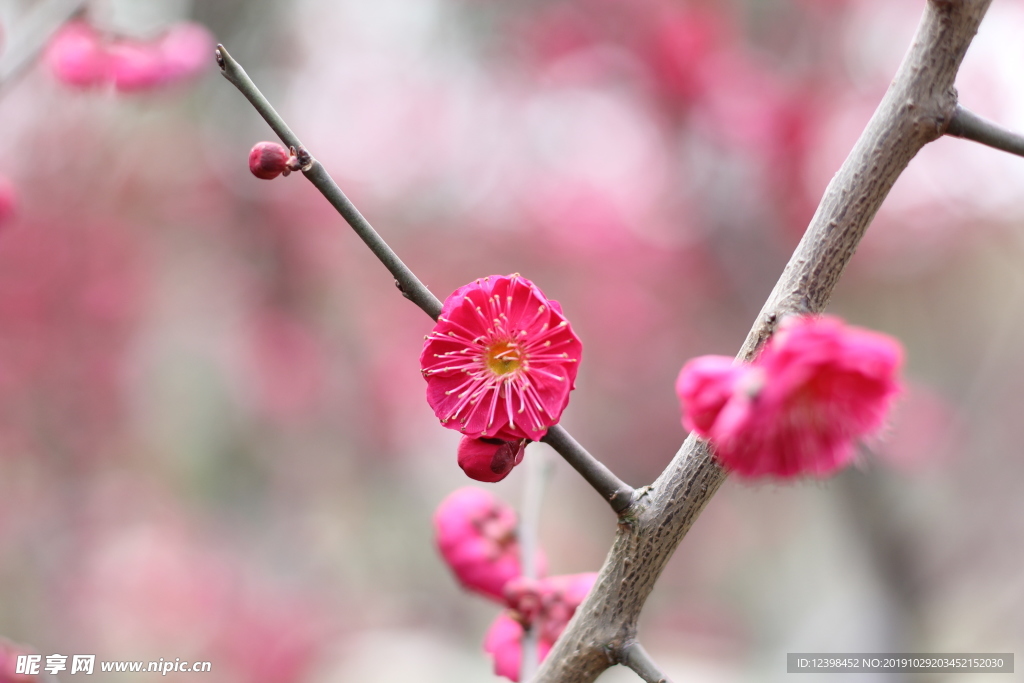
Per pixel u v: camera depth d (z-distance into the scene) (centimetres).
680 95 520
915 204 496
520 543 209
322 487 701
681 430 709
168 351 667
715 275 573
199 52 294
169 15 573
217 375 686
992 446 497
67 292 549
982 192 473
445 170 647
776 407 97
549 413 122
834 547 775
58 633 533
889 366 96
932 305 621
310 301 670
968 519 484
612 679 652
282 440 686
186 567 593
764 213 512
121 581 571
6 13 397
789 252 510
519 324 127
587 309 673
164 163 592
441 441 759
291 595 633
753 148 505
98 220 558
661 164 575
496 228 658
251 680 566
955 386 629
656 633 792
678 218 575
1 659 174
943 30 123
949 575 461
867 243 523
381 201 648
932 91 124
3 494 552
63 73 285
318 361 669
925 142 126
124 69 285
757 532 919
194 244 633
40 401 552
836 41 504
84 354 563
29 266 536
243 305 664
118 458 598
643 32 525
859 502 453
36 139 523
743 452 104
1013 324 518
